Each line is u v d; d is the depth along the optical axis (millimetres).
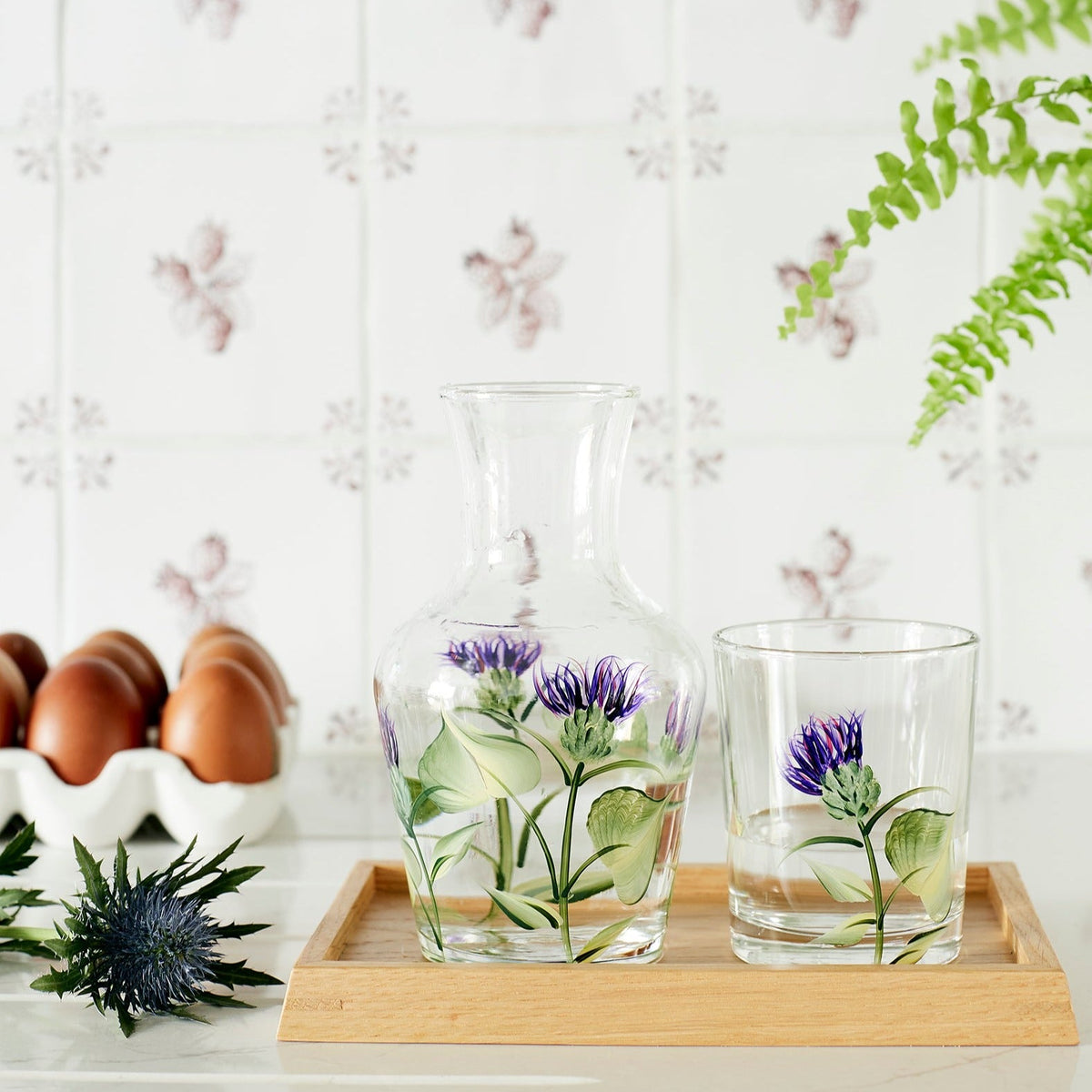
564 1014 455
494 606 484
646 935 490
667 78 870
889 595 892
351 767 883
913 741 467
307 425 887
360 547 892
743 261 877
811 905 473
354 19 869
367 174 876
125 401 887
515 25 868
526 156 874
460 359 883
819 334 880
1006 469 887
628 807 472
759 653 479
